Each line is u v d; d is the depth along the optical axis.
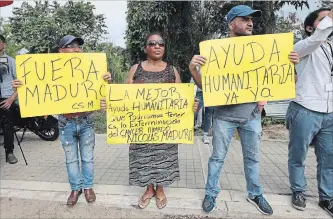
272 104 7.86
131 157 3.11
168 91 2.96
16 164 4.56
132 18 9.20
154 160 3.04
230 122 2.92
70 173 3.17
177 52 8.85
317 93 2.87
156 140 3.00
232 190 3.53
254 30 7.76
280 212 3.05
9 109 4.58
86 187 3.24
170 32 8.81
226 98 2.80
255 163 3.03
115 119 2.98
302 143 2.97
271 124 7.73
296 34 7.95
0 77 4.61
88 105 3.02
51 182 3.78
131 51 9.91
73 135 3.11
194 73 2.88
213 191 3.06
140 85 2.95
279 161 4.74
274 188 3.63
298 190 3.12
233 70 2.78
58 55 2.95
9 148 4.60
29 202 3.29
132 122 2.98
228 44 2.77
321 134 3.01
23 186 3.65
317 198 3.36
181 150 5.30
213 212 3.06
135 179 3.09
